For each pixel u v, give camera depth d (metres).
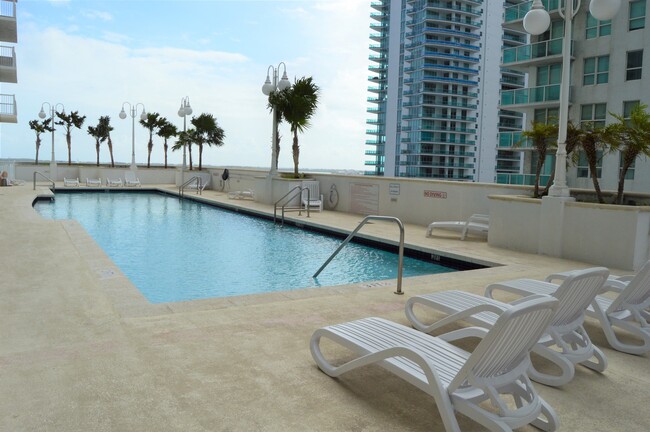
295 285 8.05
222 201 20.44
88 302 5.17
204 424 2.74
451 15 94.12
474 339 4.48
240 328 4.47
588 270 3.52
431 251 9.95
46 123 46.12
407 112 97.94
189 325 4.52
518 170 101.62
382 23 108.38
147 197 25.38
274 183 19.00
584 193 10.12
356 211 16.66
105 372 3.38
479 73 96.81
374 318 3.77
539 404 2.76
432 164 95.38
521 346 2.69
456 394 2.64
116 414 2.80
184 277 8.53
